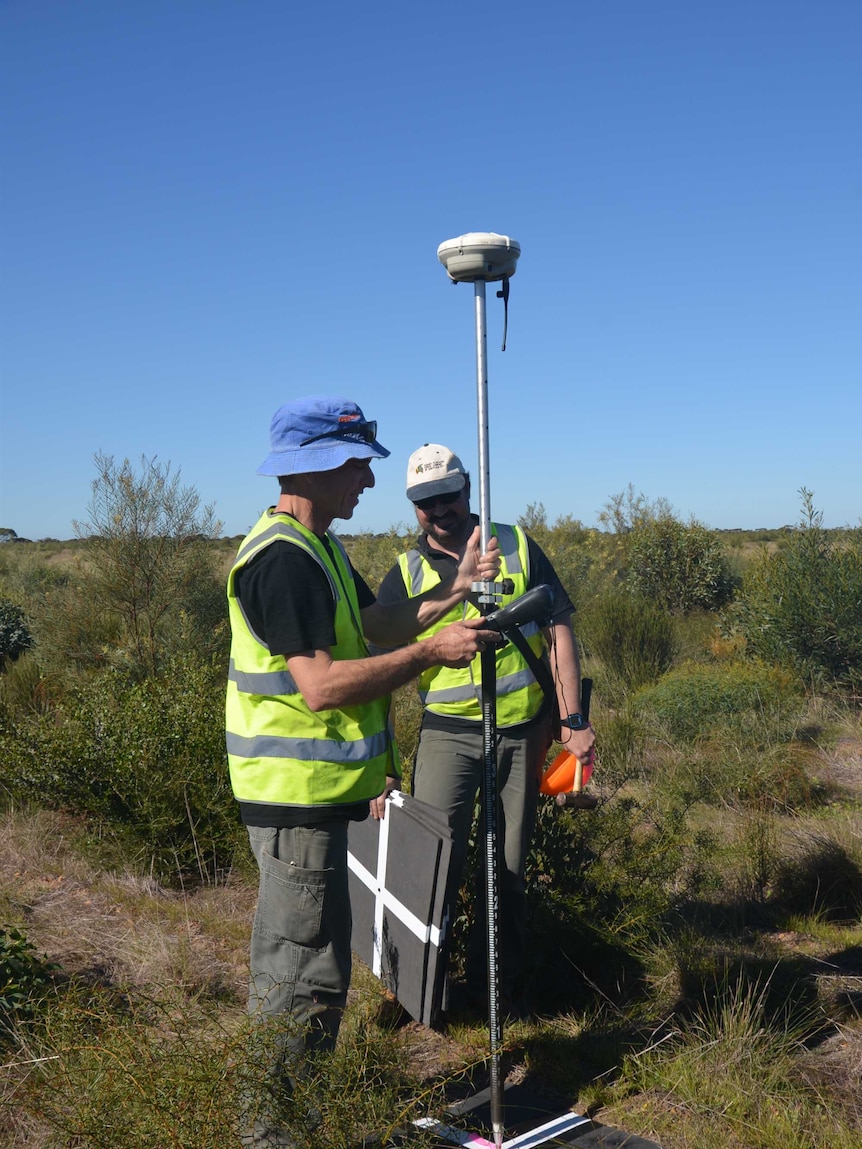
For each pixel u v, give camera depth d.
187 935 4.04
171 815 4.94
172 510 8.88
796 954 3.90
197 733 5.27
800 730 7.61
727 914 4.30
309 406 2.49
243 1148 2.18
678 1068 2.98
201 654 8.48
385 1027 3.33
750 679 8.09
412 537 15.69
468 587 2.84
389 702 2.74
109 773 5.23
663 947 3.83
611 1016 3.44
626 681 9.54
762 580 10.05
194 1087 2.09
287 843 2.45
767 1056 3.01
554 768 3.28
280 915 2.44
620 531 16.72
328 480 2.51
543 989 3.62
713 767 6.35
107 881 4.75
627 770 5.34
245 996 3.59
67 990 3.09
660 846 3.96
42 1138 2.54
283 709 2.41
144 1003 2.52
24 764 5.35
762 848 4.72
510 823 3.43
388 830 3.34
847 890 4.55
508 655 3.40
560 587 3.45
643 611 10.59
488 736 2.69
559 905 3.66
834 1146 2.61
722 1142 2.67
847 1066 3.02
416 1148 2.32
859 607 9.01
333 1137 2.16
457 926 3.71
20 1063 2.70
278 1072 2.21
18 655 10.84
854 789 6.38
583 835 3.92
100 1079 2.16
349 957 2.54
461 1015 3.43
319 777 2.41
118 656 8.28
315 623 2.34
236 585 2.44
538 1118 2.82
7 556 25.11
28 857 4.98
